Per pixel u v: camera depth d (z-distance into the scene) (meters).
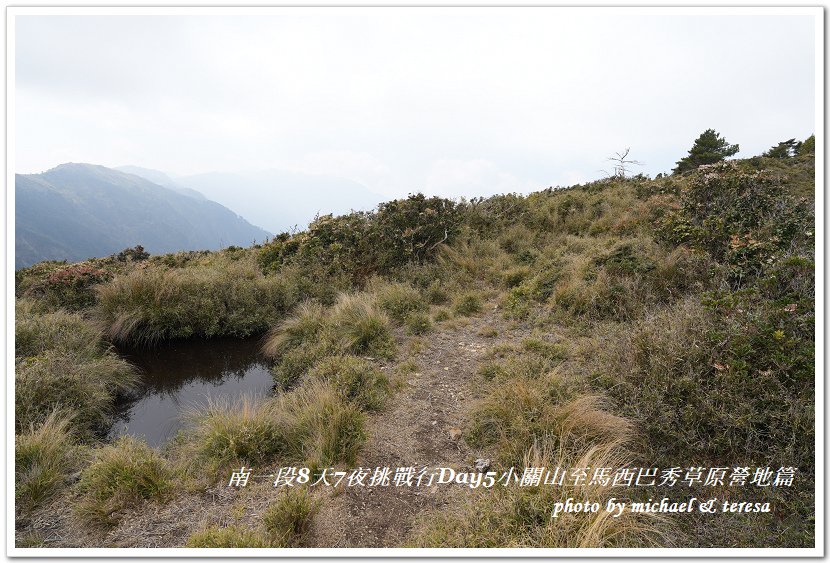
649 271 5.68
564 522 2.45
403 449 3.55
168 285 6.79
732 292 4.38
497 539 2.48
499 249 8.58
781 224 5.50
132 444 3.55
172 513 2.91
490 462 3.29
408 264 7.95
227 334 6.77
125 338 6.35
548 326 5.45
